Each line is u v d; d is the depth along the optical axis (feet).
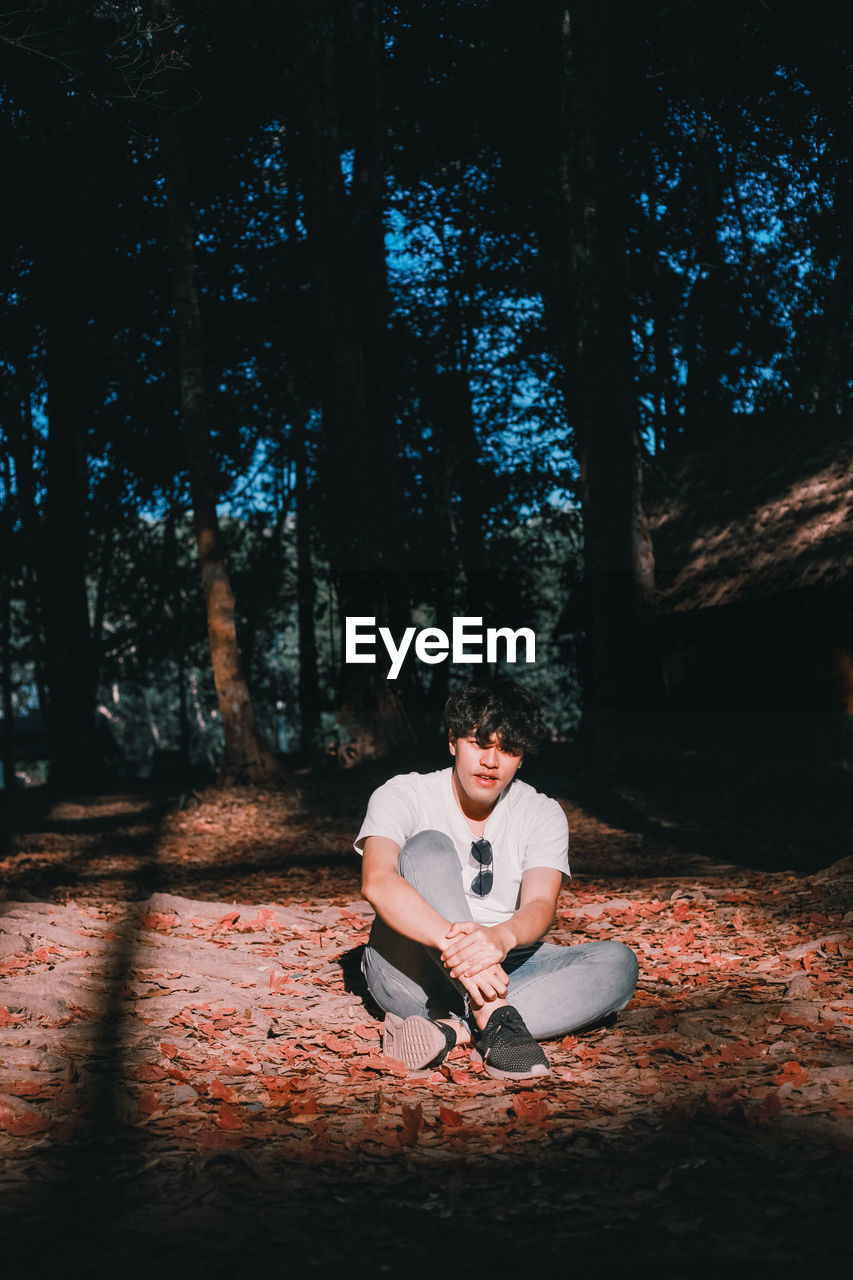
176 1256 8.48
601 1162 10.11
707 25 63.57
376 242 64.95
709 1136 10.49
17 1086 11.98
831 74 65.16
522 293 79.46
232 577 93.76
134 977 17.25
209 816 47.06
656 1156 10.14
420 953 13.71
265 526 94.02
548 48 64.54
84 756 70.90
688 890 25.89
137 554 97.14
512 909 13.91
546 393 80.94
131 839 43.50
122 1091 12.10
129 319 76.69
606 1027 14.62
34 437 78.79
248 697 52.70
